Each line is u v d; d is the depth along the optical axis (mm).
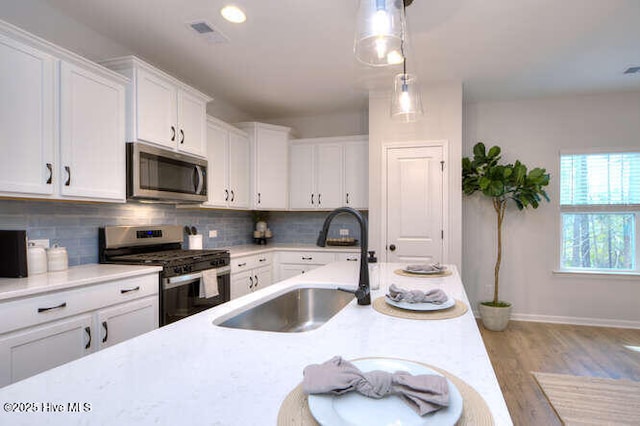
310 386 644
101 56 2615
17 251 1884
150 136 2553
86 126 2141
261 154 4121
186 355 889
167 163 2729
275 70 3258
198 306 2682
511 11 2320
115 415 617
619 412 2143
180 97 2854
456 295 1558
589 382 2533
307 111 4492
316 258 3988
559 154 3965
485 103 4148
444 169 3562
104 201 2277
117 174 2350
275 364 837
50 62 1946
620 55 2959
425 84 3590
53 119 1960
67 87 2029
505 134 4098
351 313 1277
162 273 2361
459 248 3520
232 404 657
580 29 2543
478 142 4145
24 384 729
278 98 4012
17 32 1769
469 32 2586
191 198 2979
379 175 3738
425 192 3615
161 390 708
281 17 2396
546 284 3994
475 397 677
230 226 4230
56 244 2219
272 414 624
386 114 3730
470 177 3898
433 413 597
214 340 999
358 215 1393
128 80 2416
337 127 4613
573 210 3959
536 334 3568
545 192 3850
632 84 3602
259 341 993
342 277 1972
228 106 4195
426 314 1259
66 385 728
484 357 887
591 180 3920
